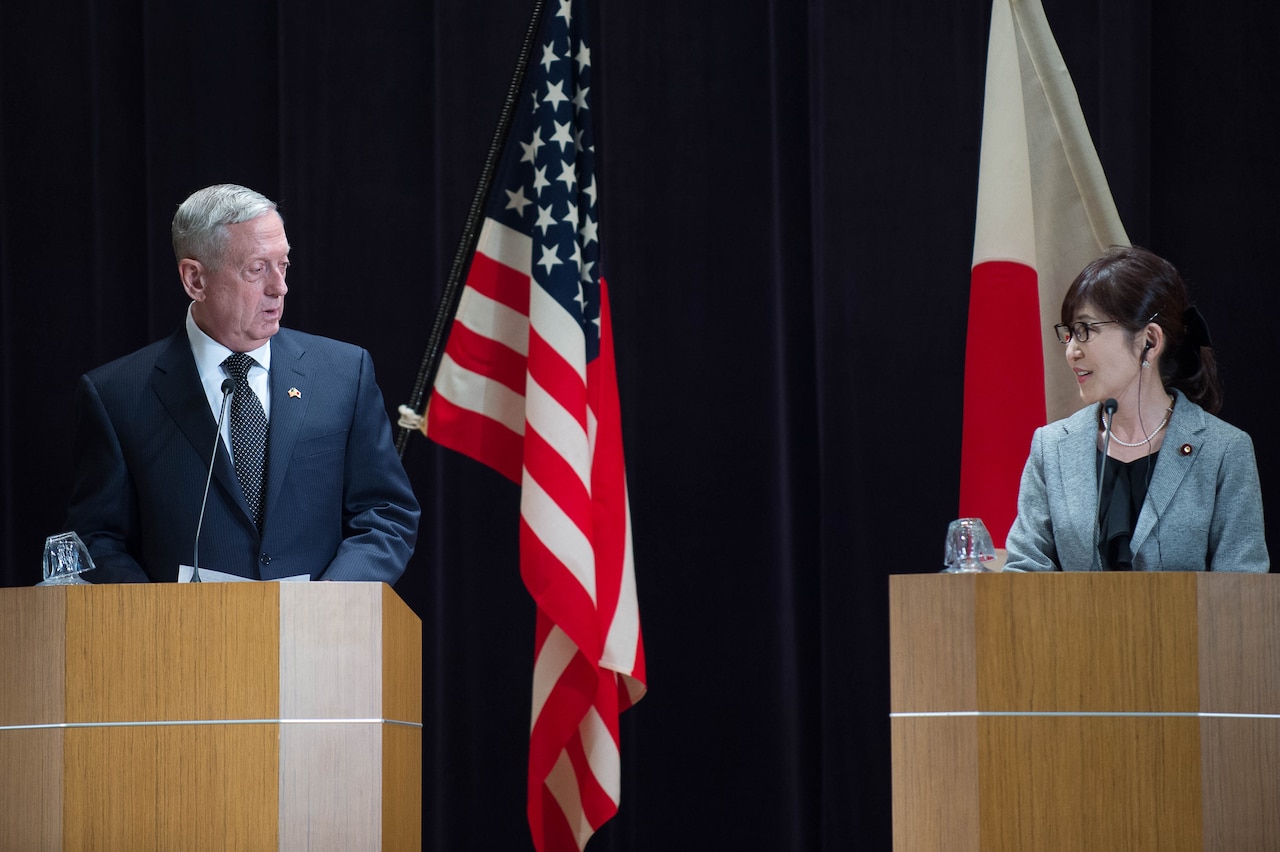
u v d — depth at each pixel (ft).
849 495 48.32
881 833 47.16
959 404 48.55
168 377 35.68
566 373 37.55
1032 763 28.02
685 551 48.60
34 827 27.07
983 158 42.50
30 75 50.67
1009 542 33.88
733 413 49.11
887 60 49.55
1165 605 28.12
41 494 49.57
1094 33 49.55
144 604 27.68
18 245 50.24
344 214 49.88
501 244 39.63
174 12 50.67
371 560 34.22
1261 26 50.08
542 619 37.78
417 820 32.78
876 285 48.93
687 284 49.47
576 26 40.60
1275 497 48.37
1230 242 49.60
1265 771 27.81
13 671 27.45
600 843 47.70
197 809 27.25
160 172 50.06
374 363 49.49
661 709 48.01
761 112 49.85
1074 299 33.32
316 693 27.66
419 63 50.52
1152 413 32.96
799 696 47.70
